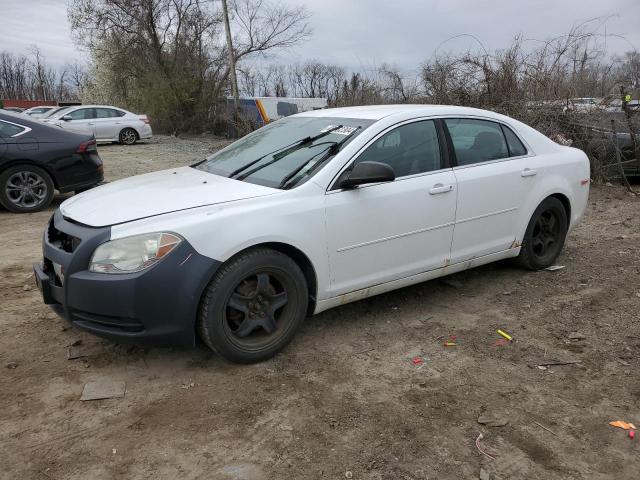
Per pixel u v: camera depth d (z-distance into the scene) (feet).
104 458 8.63
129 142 69.46
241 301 11.05
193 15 99.19
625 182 32.04
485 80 36.11
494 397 10.43
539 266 17.12
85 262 10.30
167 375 11.03
